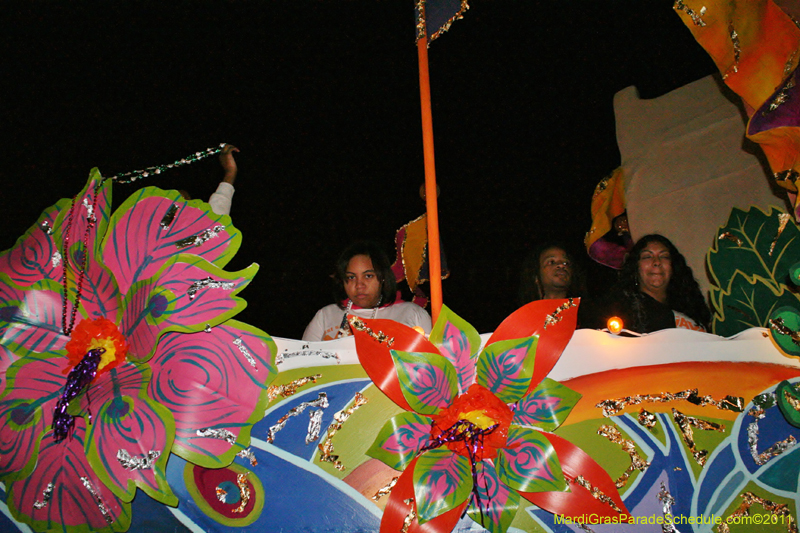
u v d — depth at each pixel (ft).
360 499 4.40
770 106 4.95
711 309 7.15
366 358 4.55
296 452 4.49
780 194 7.65
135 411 4.53
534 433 4.46
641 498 4.40
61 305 4.88
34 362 4.75
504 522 4.33
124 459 4.44
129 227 4.93
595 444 4.48
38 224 5.03
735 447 4.49
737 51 5.21
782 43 5.00
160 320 4.63
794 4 5.63
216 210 6.55
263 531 4.39
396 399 4.45
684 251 8.29
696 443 4.49
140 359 4.66
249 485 4.46
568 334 4.61
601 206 9.65
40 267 4.93
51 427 4.63
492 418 4.37
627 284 7.14
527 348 4.53
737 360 4.62
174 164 5.51
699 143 8.71
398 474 4.44
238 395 4.53
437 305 4.83
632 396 4.54
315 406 4.55
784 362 4.62
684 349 4.64
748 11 5.13
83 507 4.55
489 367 4.54
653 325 6.73
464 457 4.45
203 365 4.60
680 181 8.68
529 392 4.52
